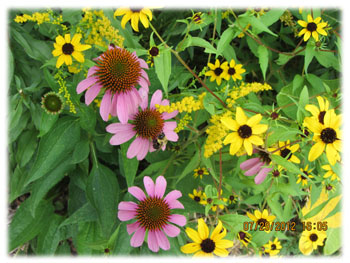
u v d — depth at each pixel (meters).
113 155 0.52
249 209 0.56
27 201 0.54
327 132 0.33
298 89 0.46
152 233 0.36
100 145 0.48
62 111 0.42
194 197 0.45
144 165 0.57
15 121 0.44
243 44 0.55
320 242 0.53
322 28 0.44
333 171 0.36
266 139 0.34
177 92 0.48
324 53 0.45
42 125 0.40
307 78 0.45
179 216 0.37
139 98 0.36
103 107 0.35
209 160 0.40
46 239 0.54
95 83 0.35
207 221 0.52
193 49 0.54
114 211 0.47
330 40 0.50
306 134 0.36
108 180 0.47
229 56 0.47
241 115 0.34
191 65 0.55
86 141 0.47
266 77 0.57
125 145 0.38
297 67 0.58
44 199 0.57
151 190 0.37
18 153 0.51
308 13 0.42
